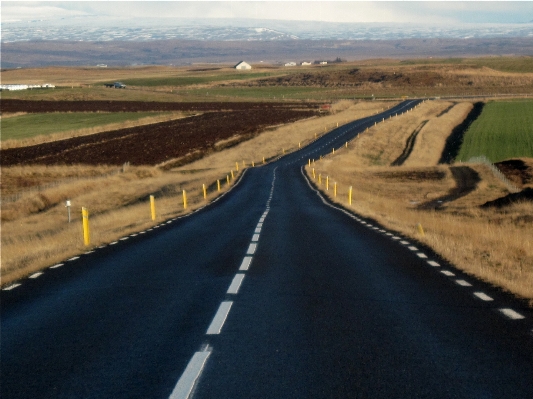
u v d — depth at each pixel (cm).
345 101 14488
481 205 3025
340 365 636
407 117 10756
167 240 1833
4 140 7300
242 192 4278
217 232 2016
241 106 13300
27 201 3891
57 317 893
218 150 7719
